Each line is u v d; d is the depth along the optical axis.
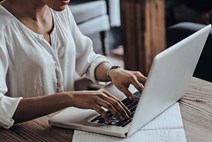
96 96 1.08
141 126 1.04
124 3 2.58
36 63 1.24
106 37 3.56
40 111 1.10
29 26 1.26
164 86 1.02
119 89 1.22
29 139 1.05
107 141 1.00
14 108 1.10
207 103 1.18
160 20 2.63
